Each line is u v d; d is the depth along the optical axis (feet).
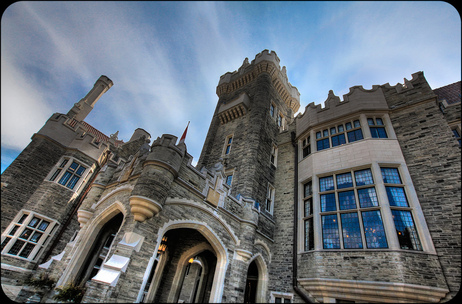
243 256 31.68
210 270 40.70
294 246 35.86
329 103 44.80
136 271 21.24
